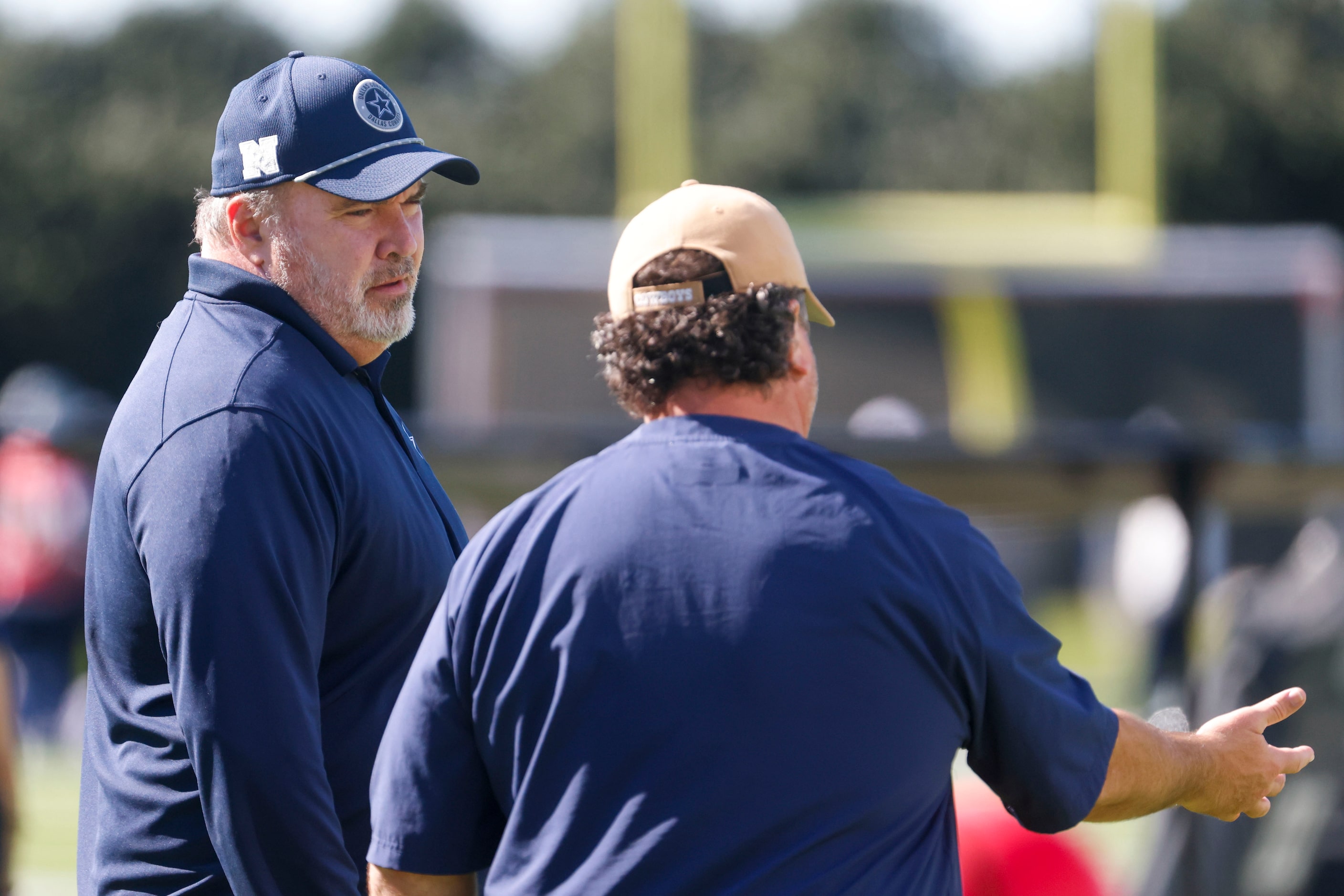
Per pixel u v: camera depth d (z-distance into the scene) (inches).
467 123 3245.6
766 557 187.3
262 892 217.2
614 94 3181.6
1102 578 1128.8
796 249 211.6
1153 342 1724.9
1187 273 1718.8
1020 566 1145.4
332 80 250.5
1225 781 213.2
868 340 1732.3
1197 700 398.6
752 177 3019.2
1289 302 1718.8
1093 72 2974.9
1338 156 2834.6
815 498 192.1
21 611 852.0
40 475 837.2
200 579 215.5
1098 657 1043.9
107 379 3046.3
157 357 238.4
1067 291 1731.1
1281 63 2844.5
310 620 225.8
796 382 207.9
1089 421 1720.0
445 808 196.9
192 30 3275.1
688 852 181.3
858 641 185.5
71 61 3203.7
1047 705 194.2
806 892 180.2
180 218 3034.0
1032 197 2945.4
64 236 3004.4
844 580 186.5
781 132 3031.5
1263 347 1713.8
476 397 1614.2
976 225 1975.9
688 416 201.6
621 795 184.4
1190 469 391.9
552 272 1620.3
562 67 3280.0
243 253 251.0
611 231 1637.6
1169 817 404.8
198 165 3024.1
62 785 805.2
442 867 197.0
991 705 193.3
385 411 263.7
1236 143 2839.6
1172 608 412.5
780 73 3134.8
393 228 256.2
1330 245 1739.7
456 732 197.3
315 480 230.2
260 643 216.5
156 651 231.0
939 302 1732.3
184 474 220.5
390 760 201.0
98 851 238.5
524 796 189.3
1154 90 2311.8
